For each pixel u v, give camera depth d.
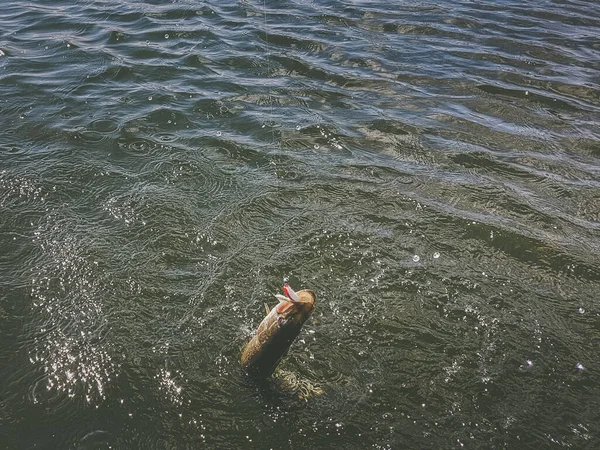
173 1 11.91
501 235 5.52
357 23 11.52
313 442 3.59
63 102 7.46
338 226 5.49
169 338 4.20
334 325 4.43
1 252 4.88
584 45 11.21
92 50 9.18
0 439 3.43
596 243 5.55
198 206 5.66
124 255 4.96
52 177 5.88
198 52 9.33
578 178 6.64
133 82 8.19
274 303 4.57
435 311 4.62
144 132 6.87
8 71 8.27
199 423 3.63
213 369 3.98
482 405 3.88
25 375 3.85
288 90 8.32
